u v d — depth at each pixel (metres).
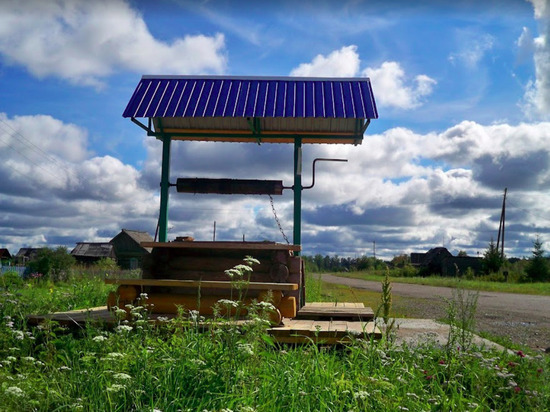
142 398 3.80
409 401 4.00
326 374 4.20
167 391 3.79
